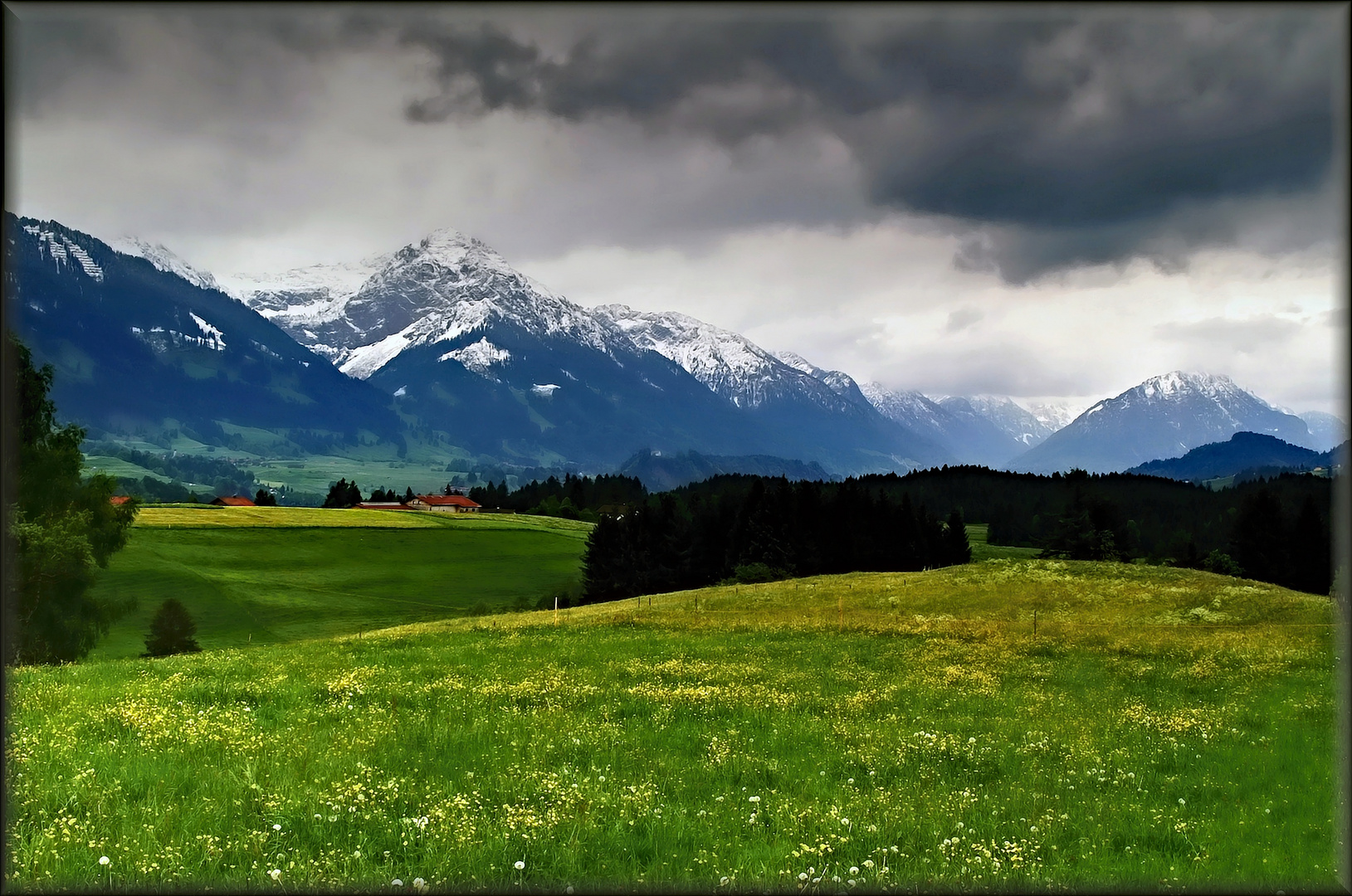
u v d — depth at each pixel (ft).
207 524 486.79
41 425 173.78
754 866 43.29
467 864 41.73
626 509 534.78
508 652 122.62
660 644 137.18
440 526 565.94
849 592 233.55
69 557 167.12
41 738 59.57
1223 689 108.27
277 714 73.72
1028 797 57.98
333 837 44.27
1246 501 420.36
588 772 58.49
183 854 41.27
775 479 518.37
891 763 65.67
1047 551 473.67
